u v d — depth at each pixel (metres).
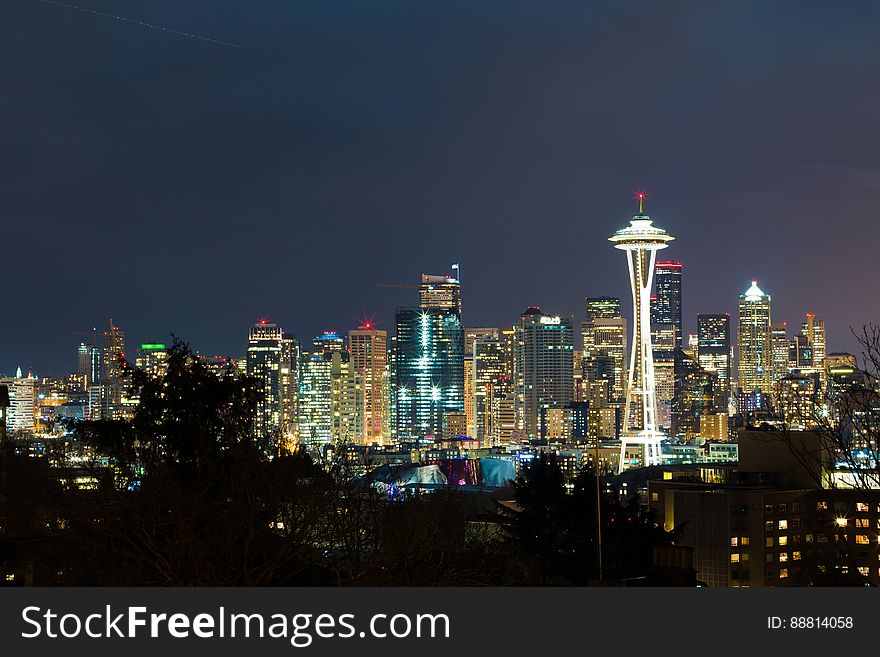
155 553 57.41
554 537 102.31
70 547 63.94
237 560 59.97
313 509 59.53
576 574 94.06
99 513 62.16
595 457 90.50
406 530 60.38
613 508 105.38
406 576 59.66
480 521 109.44
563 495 106.38
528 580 73.94
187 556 58.19
